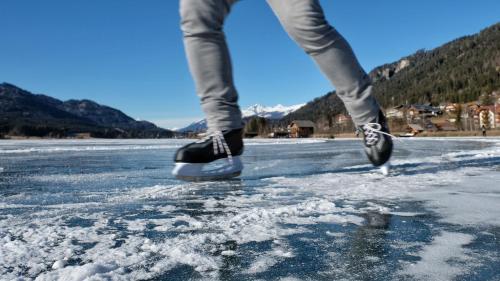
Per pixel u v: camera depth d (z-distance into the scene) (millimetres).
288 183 2230
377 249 961
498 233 1105
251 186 2141
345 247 984
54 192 2133
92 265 819
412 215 1349
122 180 2729
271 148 9211
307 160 4379
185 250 970
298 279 769
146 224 1279
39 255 938
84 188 2287
